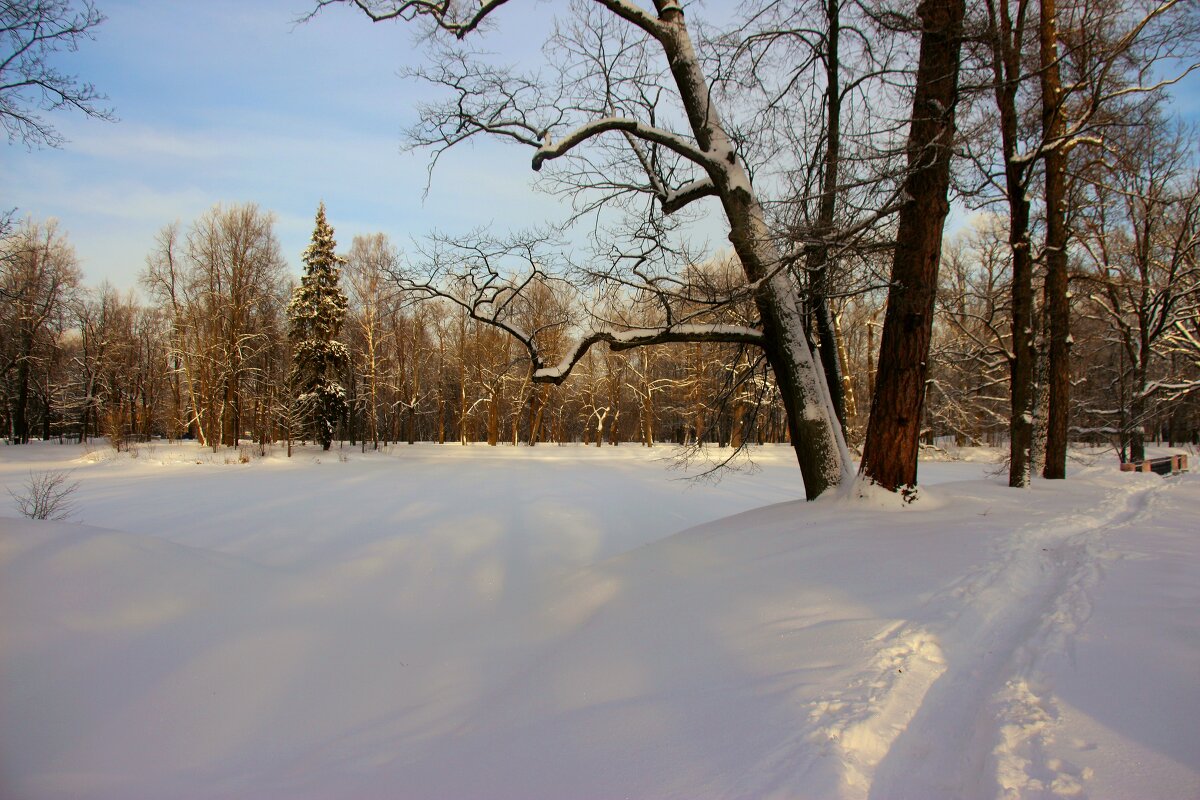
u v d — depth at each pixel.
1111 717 2.57
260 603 6.21
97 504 15.35
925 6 7.37
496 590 8.33
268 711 4.32
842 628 3.89
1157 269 18.61
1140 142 11.50
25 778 3.20
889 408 7.37
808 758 2.49
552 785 2.82
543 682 4.40
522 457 36.25
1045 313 12.98
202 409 40.91
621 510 15.54
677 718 3.23
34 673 4.00
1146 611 3.66
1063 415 12.08
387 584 8.45
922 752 2.57
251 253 38.94
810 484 8.16
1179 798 2.02
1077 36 11.04
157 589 5.61
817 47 9.06
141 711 3.98
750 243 7.97
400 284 9.09
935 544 5.50
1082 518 6.71
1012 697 2.87
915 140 7.09
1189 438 39.62
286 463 30.08
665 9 8.52
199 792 3.25
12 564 5.06
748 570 5.67
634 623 5.10
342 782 3.28
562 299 10.72
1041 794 2.15
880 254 7.45
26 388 39.41
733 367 9.99
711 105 8.45
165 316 45.22
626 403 53.25
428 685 5.02
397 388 44.56
